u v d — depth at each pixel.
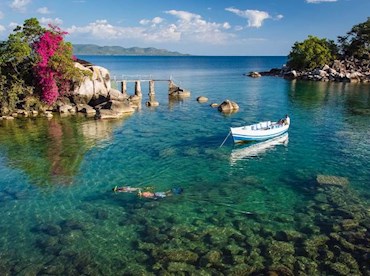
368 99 62.25
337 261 14.80
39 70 48.38
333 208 19.78
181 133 37.56
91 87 53.66
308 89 78.75
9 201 21.05
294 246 16.03
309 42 113.44
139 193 22.06
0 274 14.19
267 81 100.69
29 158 29.17
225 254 15.43
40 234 17.25
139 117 46.78
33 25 48.66
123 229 17.67
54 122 43.12
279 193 22.11
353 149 31.20
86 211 19.70
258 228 17.75
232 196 21.73
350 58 115.81
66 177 24.97
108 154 30.23
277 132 35.31
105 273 14.23
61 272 14.30
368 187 22.72
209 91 76.94
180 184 23.75
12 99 46.44
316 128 39.47
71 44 52.41
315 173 25.48
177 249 15.77
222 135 36.66
